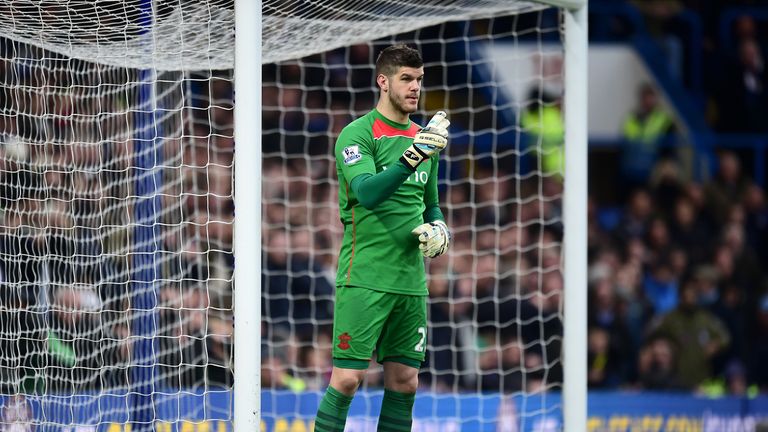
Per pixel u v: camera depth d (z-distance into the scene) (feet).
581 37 74.79
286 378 105.19
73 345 79.25
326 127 128.57
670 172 139.74
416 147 56.65
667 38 143.43
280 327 112.37
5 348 80.18
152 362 78.89
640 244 129.08
